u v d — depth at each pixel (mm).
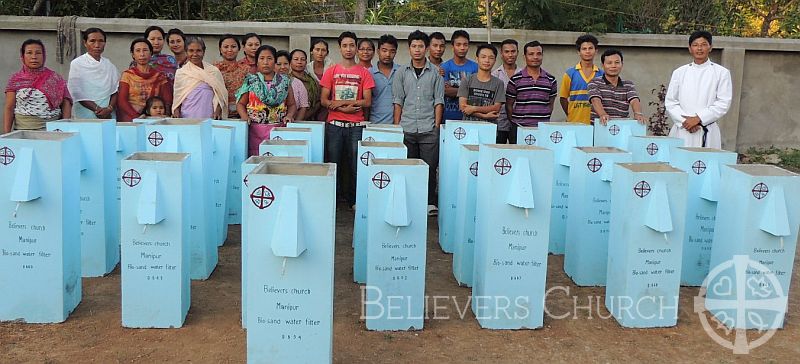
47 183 4387
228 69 8203
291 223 3309
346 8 15016
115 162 5719
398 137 6133
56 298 4496
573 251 5695
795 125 11992
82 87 7555
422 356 4160
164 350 4141
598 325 4723
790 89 11852
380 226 4461
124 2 11891
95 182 5418
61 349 4121
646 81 11258
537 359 4164
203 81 7348
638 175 4516
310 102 8375
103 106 7660
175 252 4414
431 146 7855
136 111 7578
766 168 4781
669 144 6055
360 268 5547
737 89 11523
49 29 10281
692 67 7371
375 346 4289
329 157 7918
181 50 8211
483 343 4383
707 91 7246
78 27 10281
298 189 3340
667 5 12117
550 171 4434
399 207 4383
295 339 3484
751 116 11836
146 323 4473
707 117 7207
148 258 4406
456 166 6344
